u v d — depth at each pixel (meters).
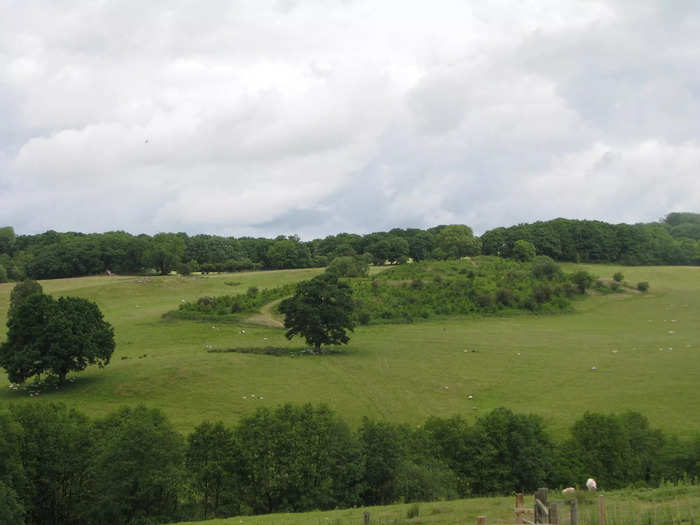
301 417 51.16
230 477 48.41
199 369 93.25
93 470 45.72
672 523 28.38
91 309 94.94
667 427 67.62
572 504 26.02
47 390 86.38
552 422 70.81
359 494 49.16
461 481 50.12
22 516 42.88
